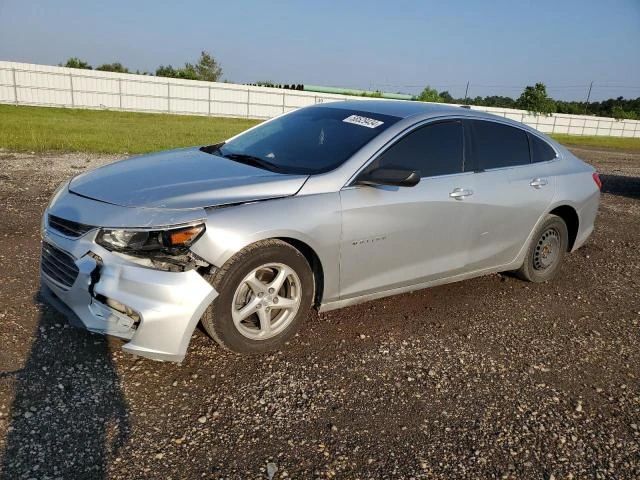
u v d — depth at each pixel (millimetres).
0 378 2902
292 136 4180
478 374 3523
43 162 10375
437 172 4062
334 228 3457
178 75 56281
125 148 13609
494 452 2758
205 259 2998
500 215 4473
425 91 53906
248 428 2744
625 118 61625
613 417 3201
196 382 3090
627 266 6297
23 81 35312
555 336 4246
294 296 3467
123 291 2885
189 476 2377
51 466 2334
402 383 3309
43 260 3373
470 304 4676
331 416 2908
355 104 4527
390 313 4305
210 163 3799
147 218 2936
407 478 2508
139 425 2676
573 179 5145
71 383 2941
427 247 4035
